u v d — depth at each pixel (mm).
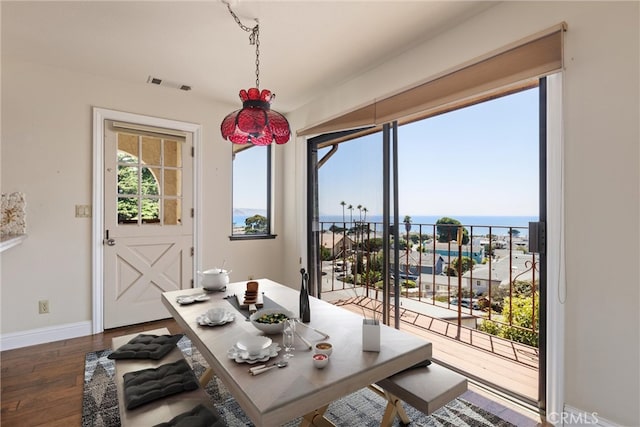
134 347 1807
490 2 2033
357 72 3047
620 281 1556
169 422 1202
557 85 1773
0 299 2717
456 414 1887
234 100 3783
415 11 2127
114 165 3217
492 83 2008
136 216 3350
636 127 1510
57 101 2938
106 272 3176
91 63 2869
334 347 1391
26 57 2750
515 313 2844
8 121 2740
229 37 2441
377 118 2820
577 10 1693
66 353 2664
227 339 1491
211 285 2367
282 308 1911
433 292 3445
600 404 1613
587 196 1663
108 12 2133
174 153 3576
